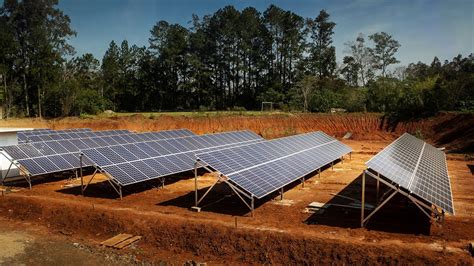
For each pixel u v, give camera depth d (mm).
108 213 20203
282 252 16094
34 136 35969
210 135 38469
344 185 27875
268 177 22594
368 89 74938
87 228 19797
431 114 56062
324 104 71625
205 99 98750
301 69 95375
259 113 65938
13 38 70625
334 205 22172
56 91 70750
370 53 101438
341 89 85062
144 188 27328
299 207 22109
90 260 16438
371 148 47875
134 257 16688
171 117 63344
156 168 27250
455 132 48656
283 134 59094
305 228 18234
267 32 96250
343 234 17391
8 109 71125
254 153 25875
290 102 77375
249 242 16750
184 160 30375
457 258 14438
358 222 19219
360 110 68500
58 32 73875
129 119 62781
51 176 31422
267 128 61219
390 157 21266
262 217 20125
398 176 18219
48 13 72750
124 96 97500
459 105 56094
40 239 18844
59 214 21188
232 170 21391
